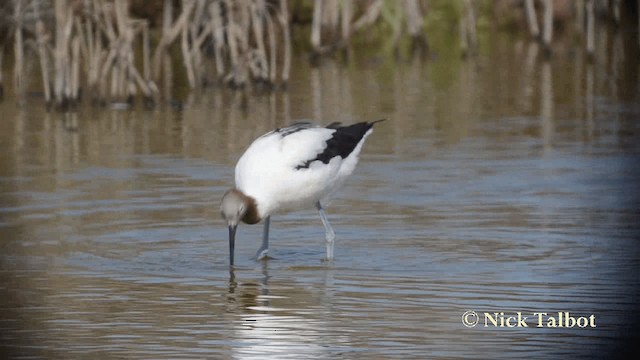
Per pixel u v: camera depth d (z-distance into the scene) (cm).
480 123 1988
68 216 1376
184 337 957
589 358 904
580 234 1273
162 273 1148
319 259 1198
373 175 1588
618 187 1504
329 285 1104
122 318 1007
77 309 1031
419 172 1603
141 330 977
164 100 2306
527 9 3009
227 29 2439
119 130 1984
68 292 1083
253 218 1197
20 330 976
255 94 2352
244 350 926
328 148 1224
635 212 1370
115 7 2294
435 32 3150
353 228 1319
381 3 2816
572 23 3216
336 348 927
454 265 1161
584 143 1805
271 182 1189
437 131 1914
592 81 2448
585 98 2242
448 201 1438
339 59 2795
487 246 1230
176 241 1270
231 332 968
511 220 1339
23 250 1230
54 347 934
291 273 1148
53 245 1250
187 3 2412
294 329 977
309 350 924
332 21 2861
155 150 1792
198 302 1052
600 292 1064
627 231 1283
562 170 1611
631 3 3334
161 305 1043
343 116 2062
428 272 1141
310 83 2473
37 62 2711
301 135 1222
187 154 1755
